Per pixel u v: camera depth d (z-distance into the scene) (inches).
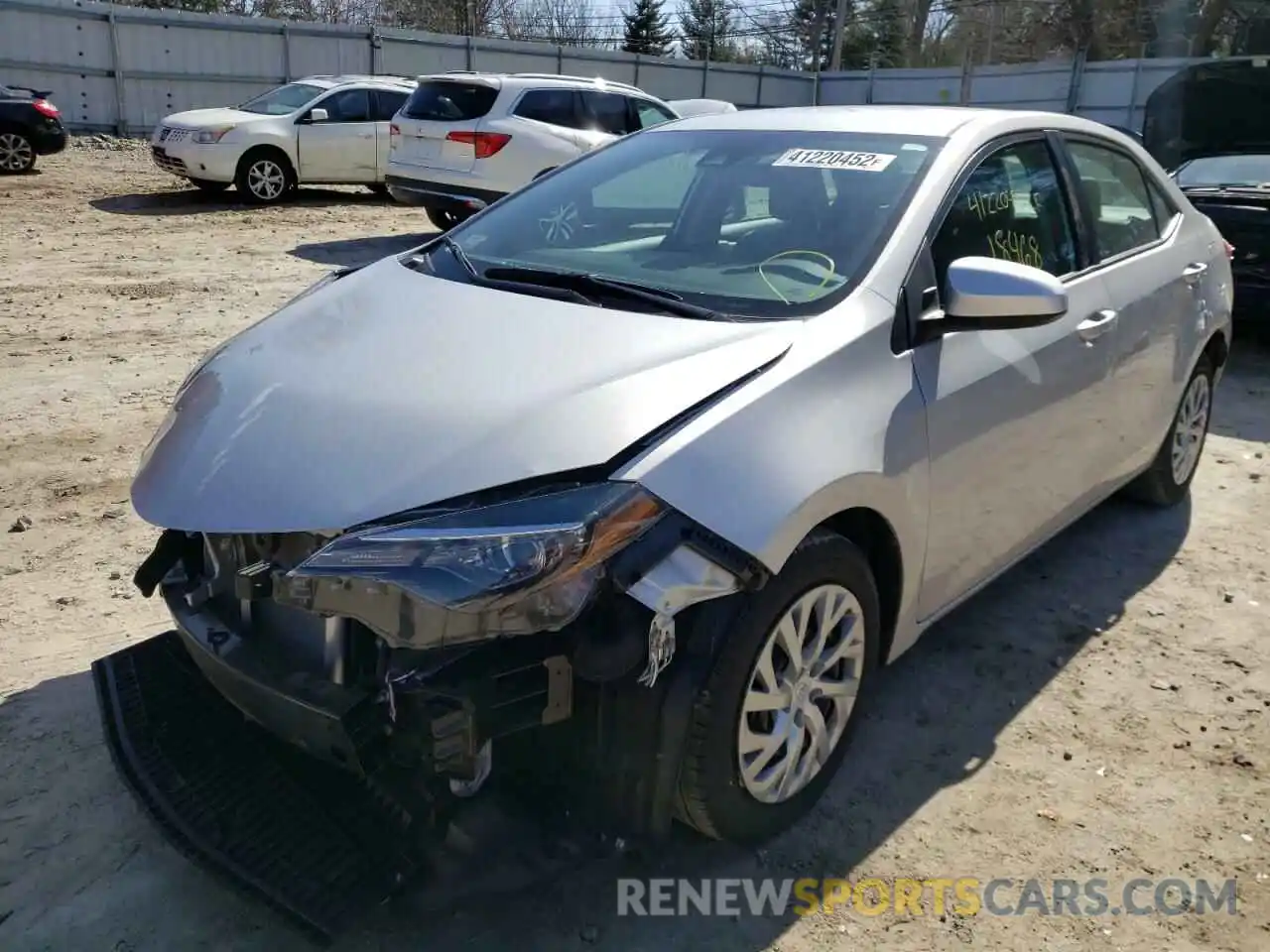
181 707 110.7
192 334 301.0
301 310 123.2
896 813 115.0
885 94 1200.8
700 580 89.5
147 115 839.1
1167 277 169.2
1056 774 122.3
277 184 585.9
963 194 128.3
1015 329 116.1
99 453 207.6
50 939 95.7
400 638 84.7
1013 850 110.3
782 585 98.2
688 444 92.2
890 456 106.9
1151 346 163.5
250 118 577.9
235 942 96.0
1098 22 1344.7
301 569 86.7
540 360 100.5
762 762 102.7
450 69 978.7
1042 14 1424.7
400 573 83.6
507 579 82.4
